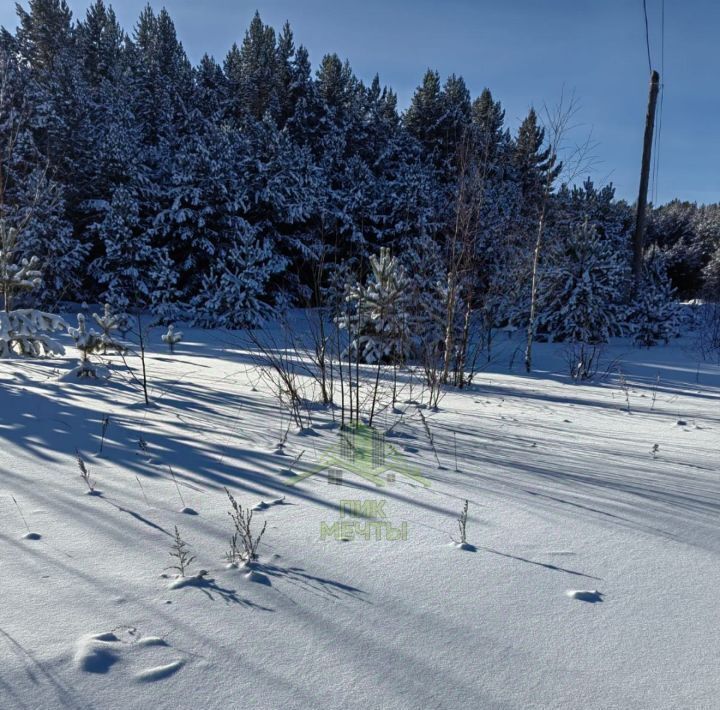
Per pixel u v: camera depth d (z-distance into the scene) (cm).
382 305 1058
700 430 612
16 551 256
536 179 1256
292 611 213
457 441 512
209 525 294
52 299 2466
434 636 200
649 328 1739
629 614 218
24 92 2531
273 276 2836
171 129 3391
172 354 1216
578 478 400
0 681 169
